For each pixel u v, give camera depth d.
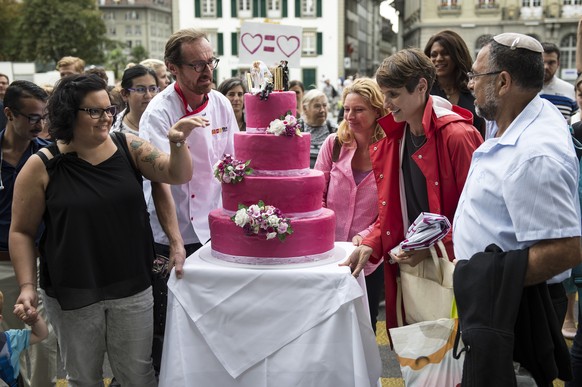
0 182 3.49
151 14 118.81
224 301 3.08
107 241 2.93
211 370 3.14
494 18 43.00
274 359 3.06
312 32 42.47
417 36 45.97
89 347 3.01
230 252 3.17
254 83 3.22
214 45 42.47
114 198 2.93
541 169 2.28
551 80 5.94
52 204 2.89
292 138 3.09
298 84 8.18
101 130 2.91
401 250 2.97
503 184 2.37
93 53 53.59
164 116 3.69
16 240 2.98
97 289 2.95
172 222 3.33
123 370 3.13
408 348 2.78
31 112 3.43
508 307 2.32
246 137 3.11
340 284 3.00
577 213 2.35
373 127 3.69
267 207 3.02
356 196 3.75
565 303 2.68
